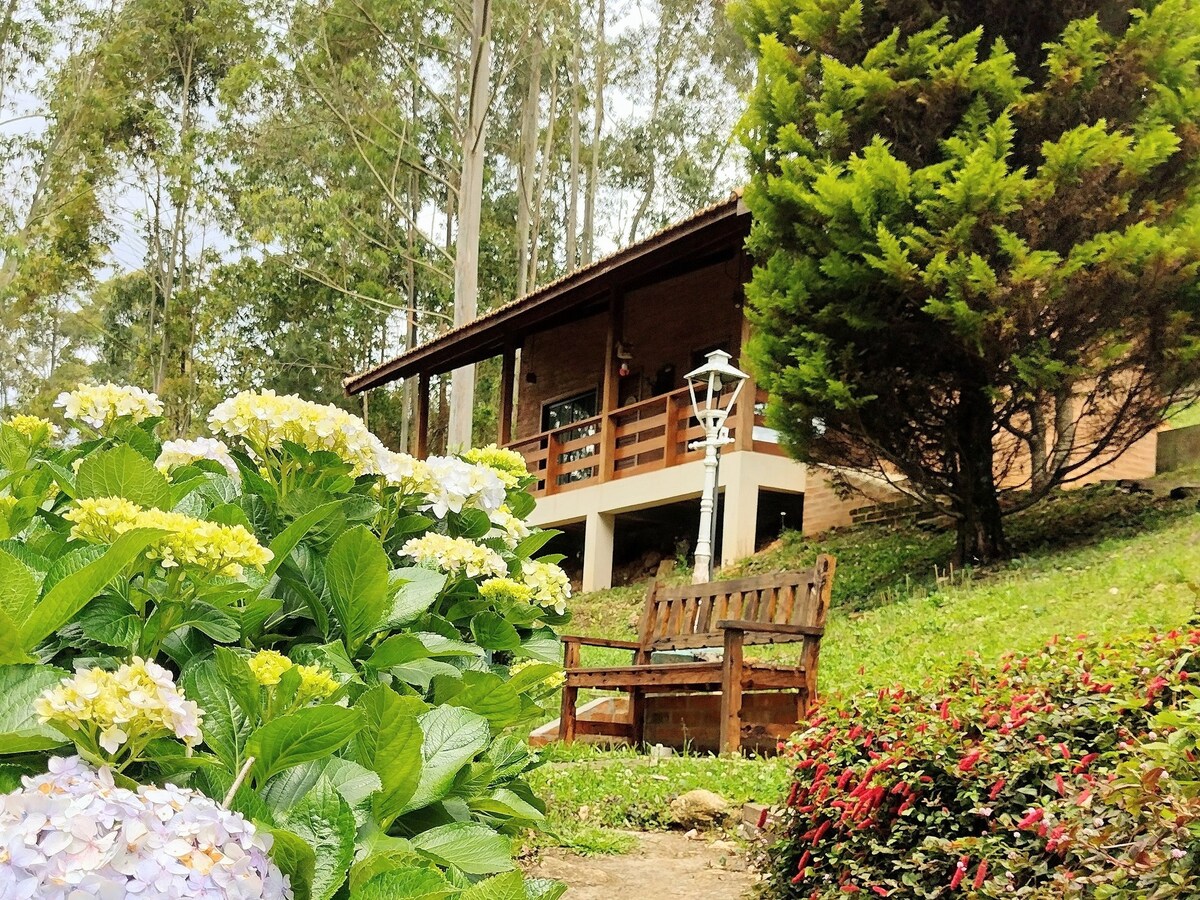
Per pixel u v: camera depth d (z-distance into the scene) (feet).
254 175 97.96
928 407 34.01
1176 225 31.50
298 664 5.42
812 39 35.53
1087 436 36.50
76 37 99.19
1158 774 7.77
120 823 3.38
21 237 94.48
